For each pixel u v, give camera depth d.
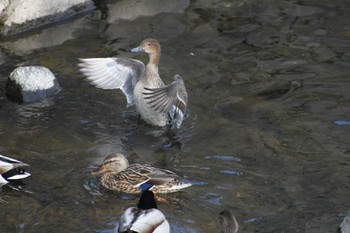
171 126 13.86
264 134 13.52
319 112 14.30
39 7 17.69
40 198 11.52
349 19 18.19
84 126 13.83
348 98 14.84
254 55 16.58
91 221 10.89
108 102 14.77
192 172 12.32
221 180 12.04
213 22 18.06
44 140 13.28
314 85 15.34
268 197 11.54
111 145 13.20
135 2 18.86
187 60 16.30
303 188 11.80
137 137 13.52
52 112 14.30
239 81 15.46
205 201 11.44
